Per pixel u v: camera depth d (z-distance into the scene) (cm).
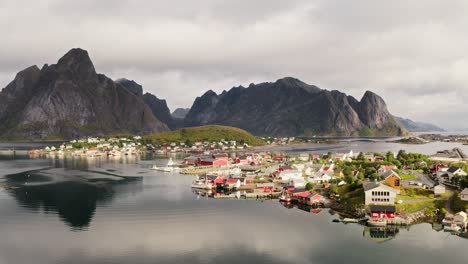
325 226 11431
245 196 15725
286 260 8925
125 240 10225
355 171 18650
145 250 9506
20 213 12912
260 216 12588
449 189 14738
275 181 18900
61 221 11969
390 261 8875
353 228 11250
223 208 13650
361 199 13075
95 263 8775
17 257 9119
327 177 17950
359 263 8762
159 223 11744
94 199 15100
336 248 9656
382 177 15750
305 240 10212
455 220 11281
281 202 14688
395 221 11469
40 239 10319
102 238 10375
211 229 11150
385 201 12638
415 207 12512
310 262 8825
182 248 9631
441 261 8888
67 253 9338
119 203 14400
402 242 10081
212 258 9025
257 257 9081
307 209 13512
